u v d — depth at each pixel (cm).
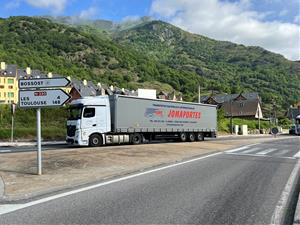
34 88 1236
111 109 3008
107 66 17675
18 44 17075
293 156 2236
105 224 677
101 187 1065
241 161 1880
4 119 3728
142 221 699
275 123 10225
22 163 1547
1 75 10769
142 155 1986
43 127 3828
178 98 12269
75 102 2867
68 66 16038
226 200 901
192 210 792
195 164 1712
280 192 1022
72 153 1994
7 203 848
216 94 14162
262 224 696
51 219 708
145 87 16075
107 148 2464
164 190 1023
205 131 3938
